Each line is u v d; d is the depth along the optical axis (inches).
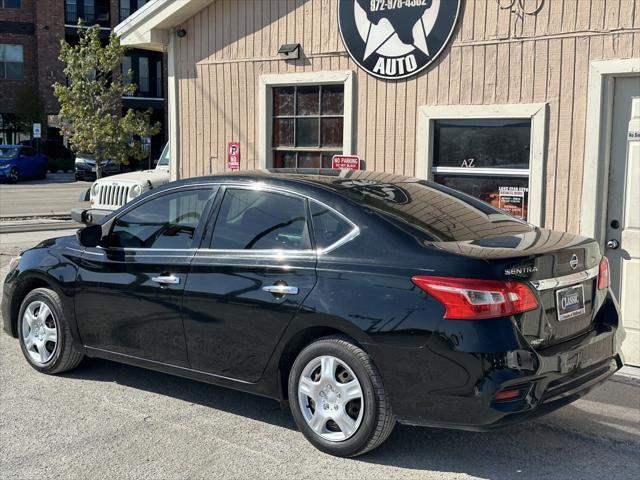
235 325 187.8
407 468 169.8
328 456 175.9
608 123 267.9
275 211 190.5
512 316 156.8
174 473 166.9
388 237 171.0
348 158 326.6
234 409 208.7
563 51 274.4
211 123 376.2
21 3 1513.3
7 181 1242.6
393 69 313.9
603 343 180.4
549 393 161.2
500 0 286.5
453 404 157.6
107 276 214.7
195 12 372.8
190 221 205.2
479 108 293.7
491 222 190.9
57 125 1541.6
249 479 163.8
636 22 258.5
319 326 173.9
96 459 174.4
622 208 267.9
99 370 242.2
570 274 171.8
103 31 1539.1
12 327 247.6
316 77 336.8
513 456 177.3
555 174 279.7
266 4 350.3
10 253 479.8
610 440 187.0
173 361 203.3
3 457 175.0
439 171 310.0
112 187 465.1
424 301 160.2
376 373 166.7
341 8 326.3
